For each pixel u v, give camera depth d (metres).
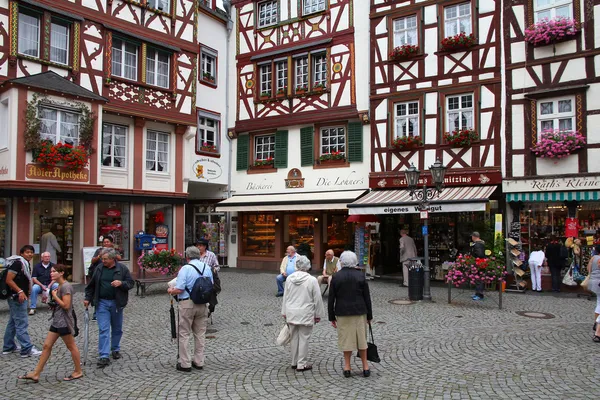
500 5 14.64
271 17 19.81
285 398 5.28
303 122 18.48
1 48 13.02
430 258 16.23
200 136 19.27
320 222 18.45
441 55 15.53
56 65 14.12
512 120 14.28
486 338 7.87
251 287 14.27
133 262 16.22
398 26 16.44
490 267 10.89
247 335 8.30
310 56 18.47
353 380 5.87
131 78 16.25
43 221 14.14
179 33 17.70
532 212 14.19
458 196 13.76
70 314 5.97
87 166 14.25
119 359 6.84
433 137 15.55
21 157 12.84
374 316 9.77
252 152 20.11
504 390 5.43
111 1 15.52
